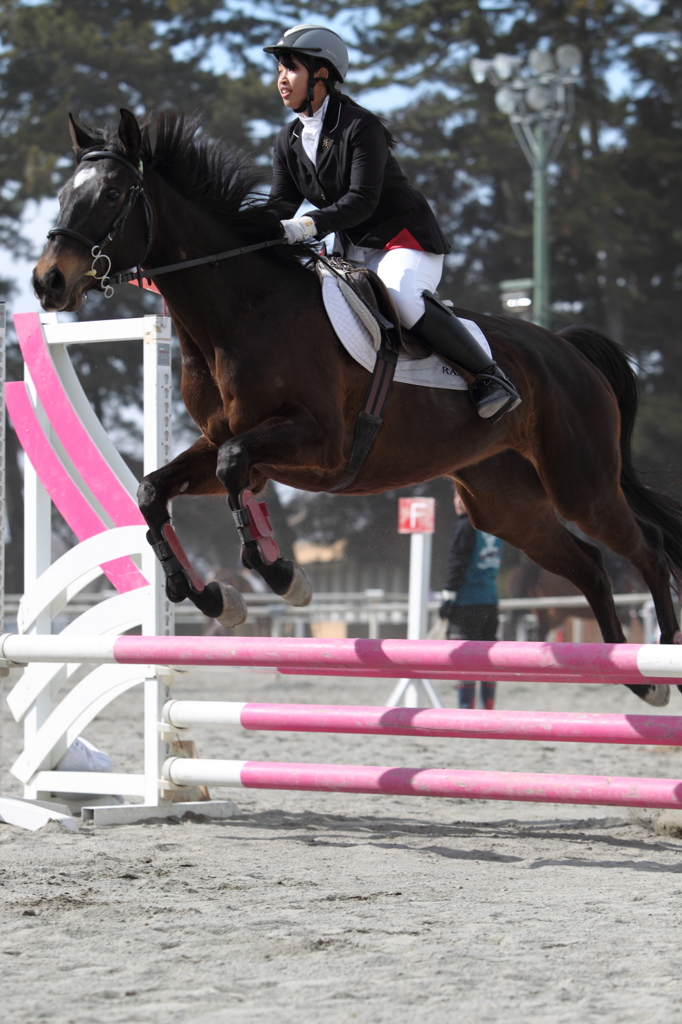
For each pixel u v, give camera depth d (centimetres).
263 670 796
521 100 3012
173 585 664
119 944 493
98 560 831
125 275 655
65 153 4094
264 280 666
